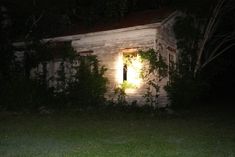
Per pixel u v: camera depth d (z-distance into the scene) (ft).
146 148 30.40
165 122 48.91
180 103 64.69
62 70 69.97
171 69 66.49
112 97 68.90
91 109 61.93
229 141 34.14
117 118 53.31
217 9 71.92
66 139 34.81
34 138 35.29
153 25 64.85
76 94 66.74
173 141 34.04
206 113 59.57
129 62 67.51
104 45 71.61
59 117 53.88
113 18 78.43
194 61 74.02
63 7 83.41
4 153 28.09
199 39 74.69
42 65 76.43
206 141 34.09
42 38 78.02
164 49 68.59
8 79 67.10
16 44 79.10
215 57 73.87
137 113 58.90
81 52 74.49
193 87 65.51
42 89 67.72
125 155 27.53
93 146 31.19
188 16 73.72
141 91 65.98
